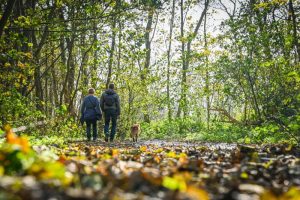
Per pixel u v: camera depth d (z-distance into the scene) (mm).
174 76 34062
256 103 21828
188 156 8000
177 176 4051
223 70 23484
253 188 3822
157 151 9531
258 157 6957
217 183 4293
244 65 21859
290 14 19203
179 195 3113
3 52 16219
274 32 21281
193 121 33344
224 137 21672
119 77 28797
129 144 16141
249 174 5066
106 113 18969
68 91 28719
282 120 12719
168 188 3562
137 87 30109
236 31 23203
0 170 3510
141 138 28500
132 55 27625
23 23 15391
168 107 34094
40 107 21719
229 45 23562
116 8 17562
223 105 29562
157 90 34375
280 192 3961
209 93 29562
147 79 30500
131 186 3537
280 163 5992
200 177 4523
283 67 18750
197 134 25938
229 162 6547
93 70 27156
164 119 36438
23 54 16375
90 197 2828
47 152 5250
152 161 6348
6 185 2910
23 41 16297
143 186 3578
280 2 19688
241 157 7074
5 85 17359
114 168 4824
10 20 18094
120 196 3000
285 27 21547
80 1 17422
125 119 29906
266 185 4441
